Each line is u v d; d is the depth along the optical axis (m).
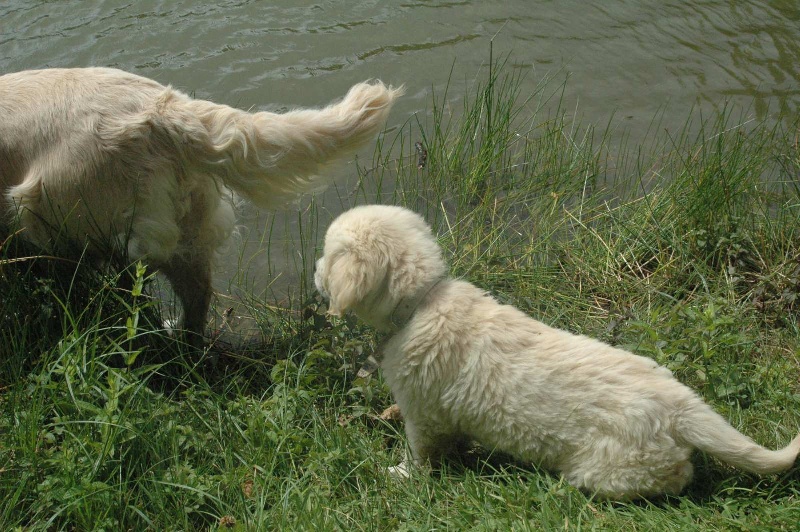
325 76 2.84
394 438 1.92
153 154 1.94
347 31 3.10
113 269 2.02
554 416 1.74
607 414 1.71
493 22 3.23
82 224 1.96
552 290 2.19
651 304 2.14
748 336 2.04
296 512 1.73
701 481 1.78
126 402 1.82
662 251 2.26
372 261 1.79
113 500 1.72
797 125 2.64
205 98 2.69
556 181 2.47
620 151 2.59
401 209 1.86
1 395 1.87
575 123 2.68
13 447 1.76
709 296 2.10
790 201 2.35
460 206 2.41
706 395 1.91
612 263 2.24
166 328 2.08
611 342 2.03
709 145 2.57
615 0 3.41
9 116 1.94
